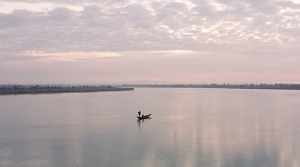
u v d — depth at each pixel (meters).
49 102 104.94
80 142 36.50
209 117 59.72
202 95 172.50
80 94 180.38
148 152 31.59
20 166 27.41
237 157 29.61
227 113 67.19
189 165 27.27
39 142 36.62
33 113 68.44
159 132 42.78
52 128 46.81
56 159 29.34
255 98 133.88
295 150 32.06
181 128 46.03
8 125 49.97
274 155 30.25
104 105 93.25
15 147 34.16
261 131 42.97
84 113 69.00
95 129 45.75
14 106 86.75
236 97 144.62
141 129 45.50
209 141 36.53
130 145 34.75
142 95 171.50
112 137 39.41
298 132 42.03
